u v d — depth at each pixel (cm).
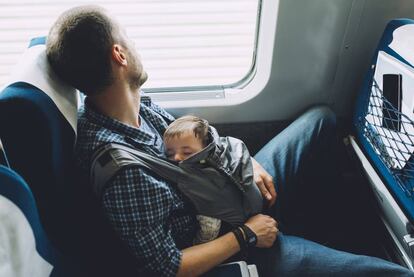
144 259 95
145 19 142
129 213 92
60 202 89
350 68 152
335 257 114
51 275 76
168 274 96
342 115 169
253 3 141
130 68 102
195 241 114
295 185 143
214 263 103
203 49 151
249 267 101
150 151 105
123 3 138
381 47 129
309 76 153
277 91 156
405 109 111
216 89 160
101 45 92
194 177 105
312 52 146
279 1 132
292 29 139
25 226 67
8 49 145
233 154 118
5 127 79
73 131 98
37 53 100
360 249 152
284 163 142
